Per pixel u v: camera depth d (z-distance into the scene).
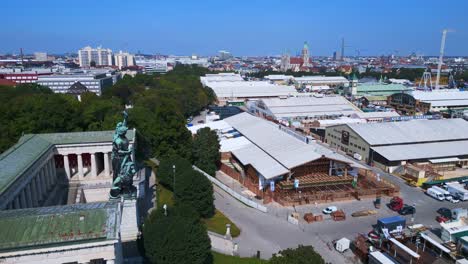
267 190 105.62
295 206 97.44
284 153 116.81
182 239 58.44
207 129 123.69
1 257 42.22
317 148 117.69
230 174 120.94
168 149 116.94
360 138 138.38
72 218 47.03
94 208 49.84
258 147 130.38
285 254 55.16
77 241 44.62
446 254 71.38
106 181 91.38
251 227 84.50
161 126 118.00
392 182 117.06
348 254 74.25
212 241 75.06
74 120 112.75
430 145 136.00
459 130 147.62
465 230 76.38
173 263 57.75
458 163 131.50
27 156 75.81
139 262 63.16
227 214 91.12
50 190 83.75
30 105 111.81
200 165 118.31
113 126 111.69
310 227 85.56
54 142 88.00
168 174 96.12
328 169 112.06
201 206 84.94
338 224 87.38
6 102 126.88
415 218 90.88
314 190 104.81
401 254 69.88
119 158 69.44
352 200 102.12
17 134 103.19
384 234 75.50
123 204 69.06
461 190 102.81
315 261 52.88
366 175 119.25
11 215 46.72
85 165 99.56
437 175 116.19
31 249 42.97
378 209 96.12
